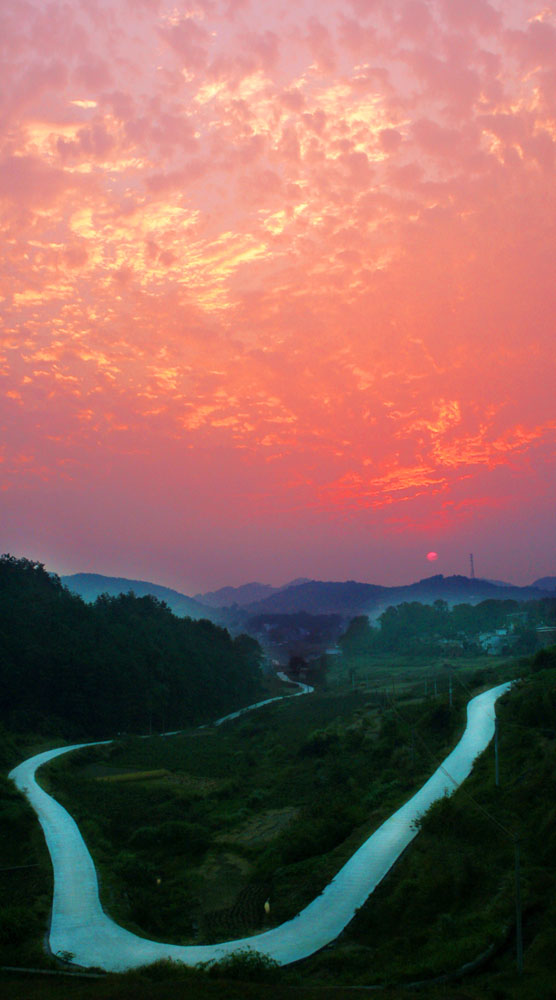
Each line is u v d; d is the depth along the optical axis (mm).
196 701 118500
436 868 30609
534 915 25406
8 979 23766
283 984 22812
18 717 85812
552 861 28984
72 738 88375
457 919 26312
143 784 61844
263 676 168500
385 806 41281
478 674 93500
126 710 99188
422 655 169875
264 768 68562
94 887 33500
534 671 71500
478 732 52344
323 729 77938
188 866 39812
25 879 34906
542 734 44250
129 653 108312
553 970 21391
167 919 31562
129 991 21250
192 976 23188
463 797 37781
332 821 38750
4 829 43156
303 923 28297
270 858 37562
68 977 23781
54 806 49938
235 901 32969
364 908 28547
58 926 29000
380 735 66250
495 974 22031
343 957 25000
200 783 63031
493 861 30047
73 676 95750
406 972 22766
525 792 35469
